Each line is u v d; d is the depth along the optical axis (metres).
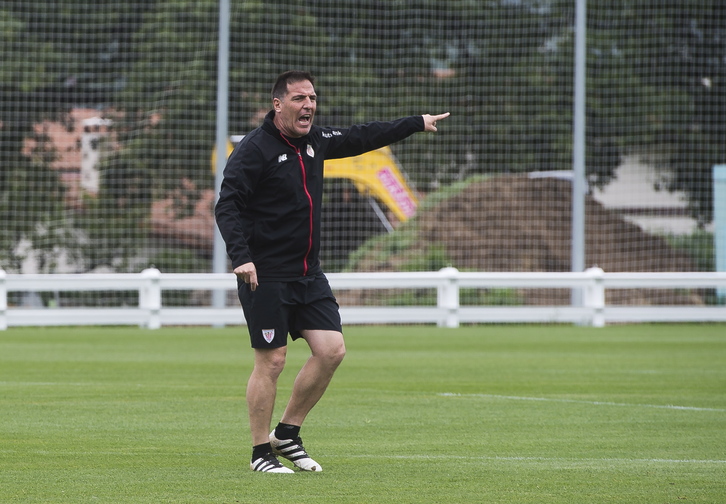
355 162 91.38
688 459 23.20
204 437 26.19
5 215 93.12
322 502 18.47
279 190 21.05
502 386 38.03
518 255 94.44
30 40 94.38
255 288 20.52
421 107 97.50
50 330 67.06
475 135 98.31
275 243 21.16
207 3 92.81
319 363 21.48
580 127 75.50
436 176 97.69
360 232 91.62
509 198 97.00
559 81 99.44
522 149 99.38
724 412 31.31
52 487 19.77
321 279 21.75
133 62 94.50
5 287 66.44
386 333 65.38
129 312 67.88
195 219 94.19
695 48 100.94
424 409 31.84
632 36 100.25
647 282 71.69
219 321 68.81
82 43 96.25
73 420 29.03
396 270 88.62
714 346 56.06
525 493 19.31
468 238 93.25
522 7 99.75
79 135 94.81
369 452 24.11
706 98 101.19
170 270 93.81
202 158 93.62
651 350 53.50
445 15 99.12
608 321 74.94
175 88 93.69
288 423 21.83
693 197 100.94
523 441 25.86
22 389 36.19
